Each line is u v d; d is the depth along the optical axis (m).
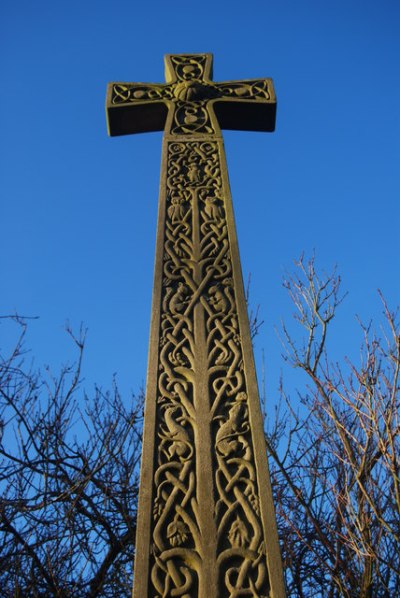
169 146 5.20
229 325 3.94
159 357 3.74
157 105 5.64
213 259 4.34
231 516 3.09
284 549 6.73
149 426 3.43
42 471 7.12
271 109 5.71
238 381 3.64
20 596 6.11
